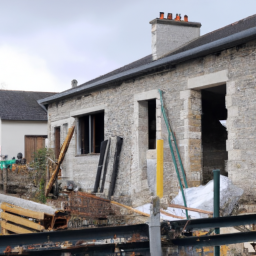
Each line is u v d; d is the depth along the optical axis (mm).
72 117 14227
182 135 9555
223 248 6852
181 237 4379
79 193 7668
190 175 9305
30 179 13414
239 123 8344
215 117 11438
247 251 7074
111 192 11477
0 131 23266
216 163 11172
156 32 11852
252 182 8008
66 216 7348
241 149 8266
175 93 9828
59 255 3688
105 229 3891
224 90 10156
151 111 11648
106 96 12336
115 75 11492
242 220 4590
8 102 24531
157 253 3855
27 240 3621
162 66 10102
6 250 3541
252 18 10242
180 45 12125
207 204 7902
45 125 24109
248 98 8219
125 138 11414
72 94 13977
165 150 9914
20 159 19547
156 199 3916
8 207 8203
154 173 10562
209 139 11211
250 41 8211
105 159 11859
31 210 7645
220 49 8703
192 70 9430
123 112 11547
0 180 15367
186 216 7594
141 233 4035
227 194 7844
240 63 8398
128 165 11188
